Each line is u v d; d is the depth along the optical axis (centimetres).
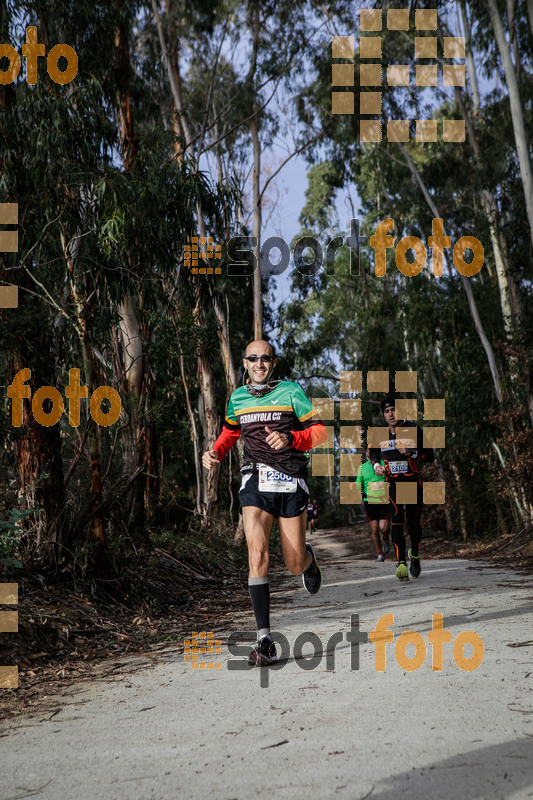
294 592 791
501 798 198
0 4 788
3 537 518
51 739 286
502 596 593
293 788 214
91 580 640
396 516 770
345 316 2461
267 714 297
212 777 229
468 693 303
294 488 420
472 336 1573
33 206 743
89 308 698
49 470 625
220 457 443
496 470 1479
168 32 1664
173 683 375
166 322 983
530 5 1275
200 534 1345
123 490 707
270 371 429
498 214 1614
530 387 1295
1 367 673
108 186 738
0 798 227
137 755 258
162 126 1578
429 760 228
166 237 777
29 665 430
